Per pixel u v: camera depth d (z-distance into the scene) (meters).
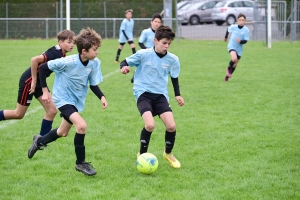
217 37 28.78
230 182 5.50
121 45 17.42
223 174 5.78
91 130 7.93
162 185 5.41
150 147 6.98
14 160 6.30
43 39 27.11
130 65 6.11
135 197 5.04
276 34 26.72
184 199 4.98
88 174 5.62
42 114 9.12
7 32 26.97
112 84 12.77
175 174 5.80
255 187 5.35
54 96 5.71
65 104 5.63
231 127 8.16
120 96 11.05
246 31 13.27
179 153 6.69
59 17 29.34
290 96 11.00
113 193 5.14
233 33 13.27
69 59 5.55
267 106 9.91
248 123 8.45
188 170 5.95
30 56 18.84
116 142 7.23
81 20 27.09
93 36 5.48
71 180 5.55
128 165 6.14
